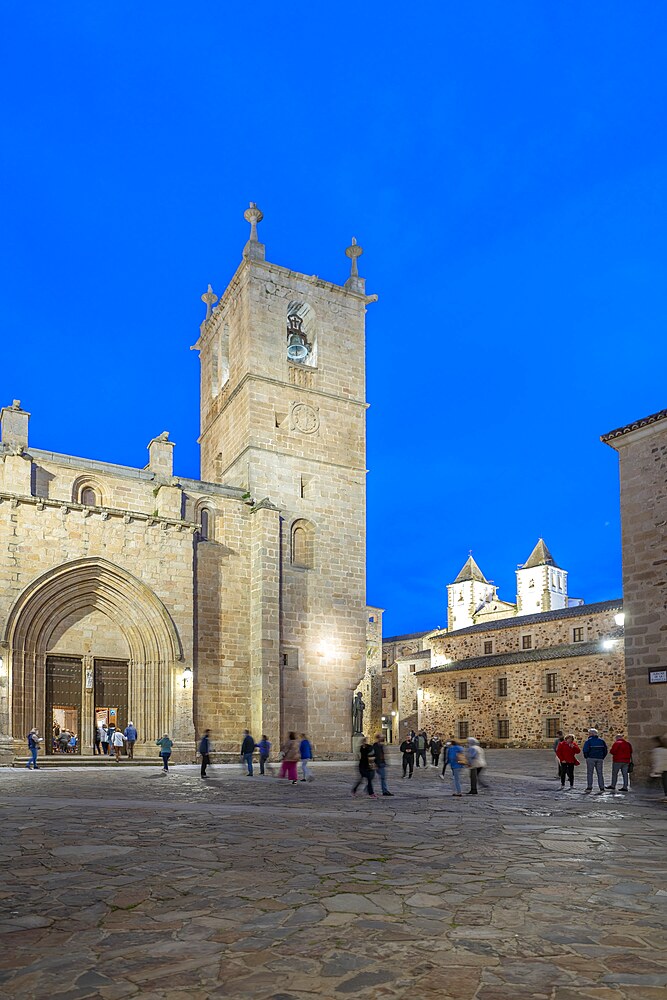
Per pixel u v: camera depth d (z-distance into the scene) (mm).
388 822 15086
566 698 51969
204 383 50062
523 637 59562
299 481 42844
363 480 45094
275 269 44531
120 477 37250
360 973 6090
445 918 7664
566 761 23953
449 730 60094
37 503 34031
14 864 10500
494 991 5691
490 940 6930
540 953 6566
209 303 51250
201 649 37844
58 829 13789
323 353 45406
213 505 39844
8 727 31875
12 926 7457
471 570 98625
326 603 42156
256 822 14898
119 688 36062
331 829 14008
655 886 9086
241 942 6910
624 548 24672
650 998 5555
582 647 52875
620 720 48406
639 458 24641
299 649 40688
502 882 9320
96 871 10023
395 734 77625
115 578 35562
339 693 41500
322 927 7371
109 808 17156
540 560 91062
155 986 5840
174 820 15125
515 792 22531
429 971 6129
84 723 34750
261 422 42344
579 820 15539
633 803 19203
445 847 11977
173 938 7043
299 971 6152
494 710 56781
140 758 34344
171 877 9633
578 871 10023
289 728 39438
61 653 34750
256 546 39781
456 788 21125
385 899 8445
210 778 26594
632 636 24000
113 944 6879
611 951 6613
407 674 75562
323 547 42781
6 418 35125
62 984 5902
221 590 39062
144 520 36625
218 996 5637
